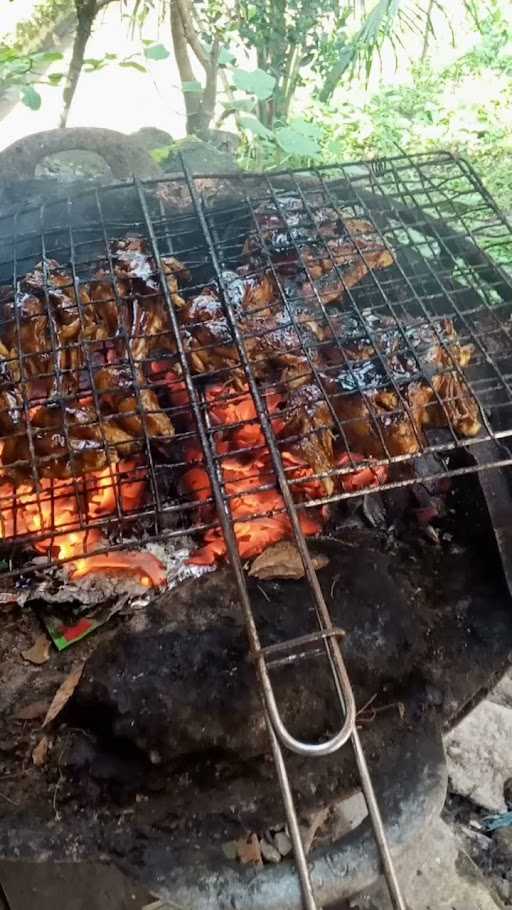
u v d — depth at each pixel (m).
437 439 1.81
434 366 1.64
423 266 2.01
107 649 1.42
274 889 1.18
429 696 1.44
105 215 2.10
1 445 1.62
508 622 1.55
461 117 5.49
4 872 1.64
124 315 1.77
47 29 5.88
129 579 1.63
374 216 2.08
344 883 1.18
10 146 2.11
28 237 1.98
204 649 1.38
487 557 1.65
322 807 1.31
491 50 6.36
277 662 1.10
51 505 1.52
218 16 3.82
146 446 1.51
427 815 1.26
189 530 1.34
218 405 1.65
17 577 1.63
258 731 1.31
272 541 1.65
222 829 1.29
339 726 1.35
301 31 3.76
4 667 1.54
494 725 2.02
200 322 1.75
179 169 2.53
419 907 1.67
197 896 1.19
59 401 1.58
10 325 1.77
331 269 1.89
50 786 1.35
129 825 1.30
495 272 1.88
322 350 1.75
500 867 1.84
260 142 3.77
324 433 1.62
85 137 2.16
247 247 1.96
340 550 1.59
